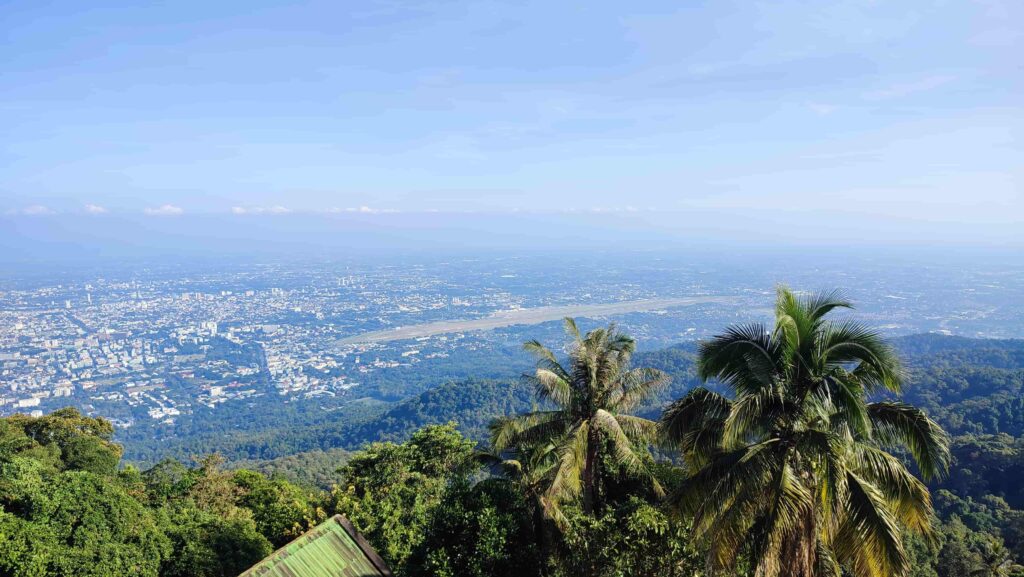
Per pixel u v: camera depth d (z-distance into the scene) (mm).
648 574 13586
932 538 9117
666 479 17672
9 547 14406
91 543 15719
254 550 18969
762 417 9516
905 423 9031
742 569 12117
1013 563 29000
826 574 10234
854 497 8758
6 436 26938
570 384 15594
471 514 16109
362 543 12078
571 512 15773
